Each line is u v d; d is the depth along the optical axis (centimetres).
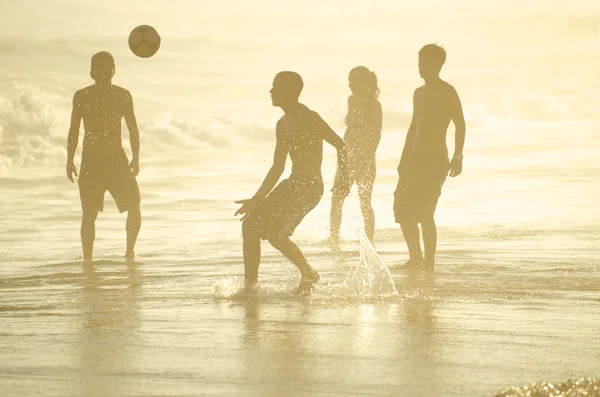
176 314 2020
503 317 1964
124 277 2697
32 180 6109
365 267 2530
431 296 2262
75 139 3250
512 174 6209
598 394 1180
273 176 2381
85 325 1886
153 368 1487
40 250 3422
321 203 4862
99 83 3272
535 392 1188
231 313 2031
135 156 3306
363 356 1571
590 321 1917
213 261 3058
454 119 2945
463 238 3612
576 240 3519
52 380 1411
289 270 2795
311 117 2377
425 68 2956
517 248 3309
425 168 2894
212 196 5300
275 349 1633
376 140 3759
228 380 1407
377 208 4691
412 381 1400
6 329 1841
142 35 2964
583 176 6078
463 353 1598
